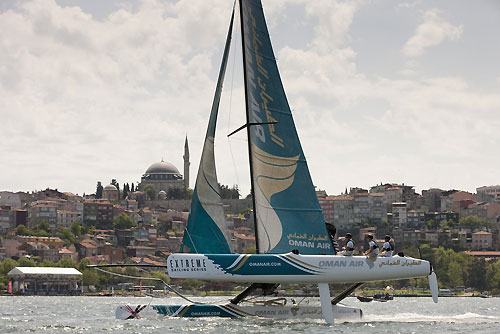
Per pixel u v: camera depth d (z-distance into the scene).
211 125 89.81
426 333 81.62
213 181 89.06
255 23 89.81
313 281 84.81
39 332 84.00
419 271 89.44
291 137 90.31
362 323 91.38
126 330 80.25
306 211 89.56
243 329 79.06
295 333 76.19
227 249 88.56
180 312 89.75
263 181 88.38
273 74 90.31
